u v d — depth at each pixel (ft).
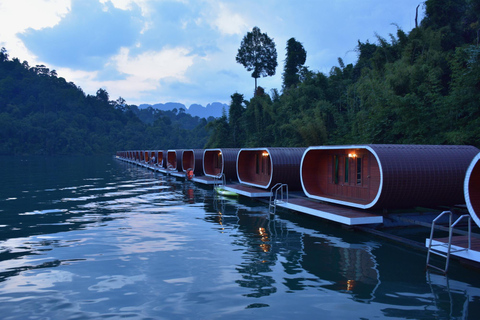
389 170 30.83
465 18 71.36
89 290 18.98
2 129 413.80
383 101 57.36
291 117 100.37
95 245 28.17
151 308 16.71
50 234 32.09
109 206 48.42
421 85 52.31
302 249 26.68
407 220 31.42
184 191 65.67
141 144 508.53
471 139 43.04
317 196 40.68
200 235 31.30
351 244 28.09
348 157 38.83
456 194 33.68
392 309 16.42
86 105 581.53
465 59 45.21
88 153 453.58
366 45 111.55
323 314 15.94
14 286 19.70
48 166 172.96
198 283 19.84
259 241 29.12
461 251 21.49
